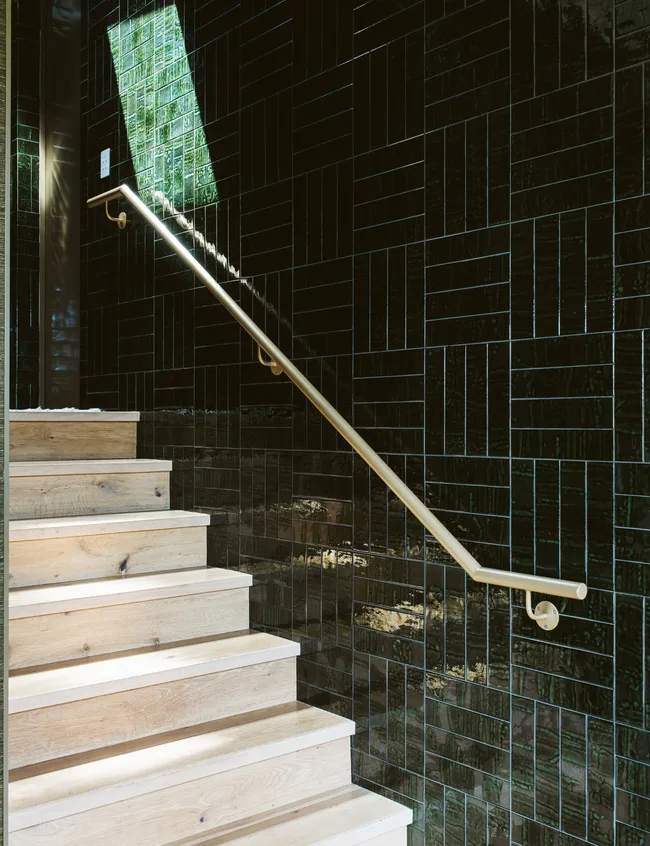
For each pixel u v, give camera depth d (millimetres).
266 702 2607
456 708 2180
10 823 1832
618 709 1823
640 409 1794
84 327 3865
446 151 2225
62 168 4137
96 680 2256
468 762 2146
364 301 2457
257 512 2852
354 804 2318
